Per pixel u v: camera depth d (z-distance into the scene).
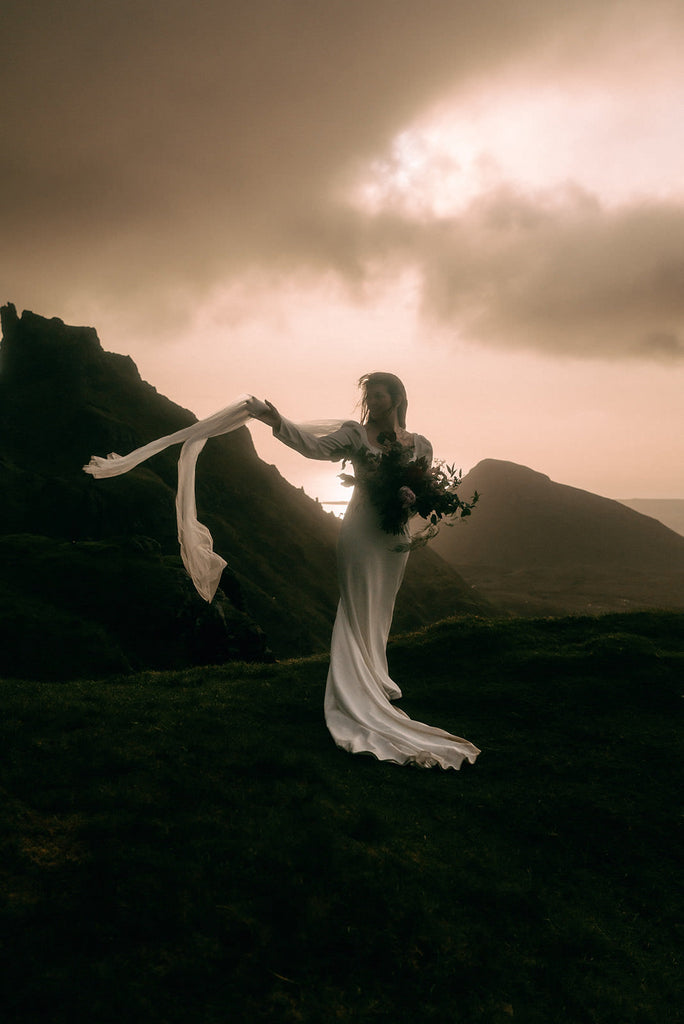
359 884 5.84
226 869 5.70
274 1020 4.41
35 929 4.71
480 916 6.02
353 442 8.84
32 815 6.02
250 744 8.36
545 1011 5.09
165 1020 4.25
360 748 8.58
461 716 10.88
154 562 52.91
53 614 44.84
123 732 8.20
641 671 12.20
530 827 7.82
